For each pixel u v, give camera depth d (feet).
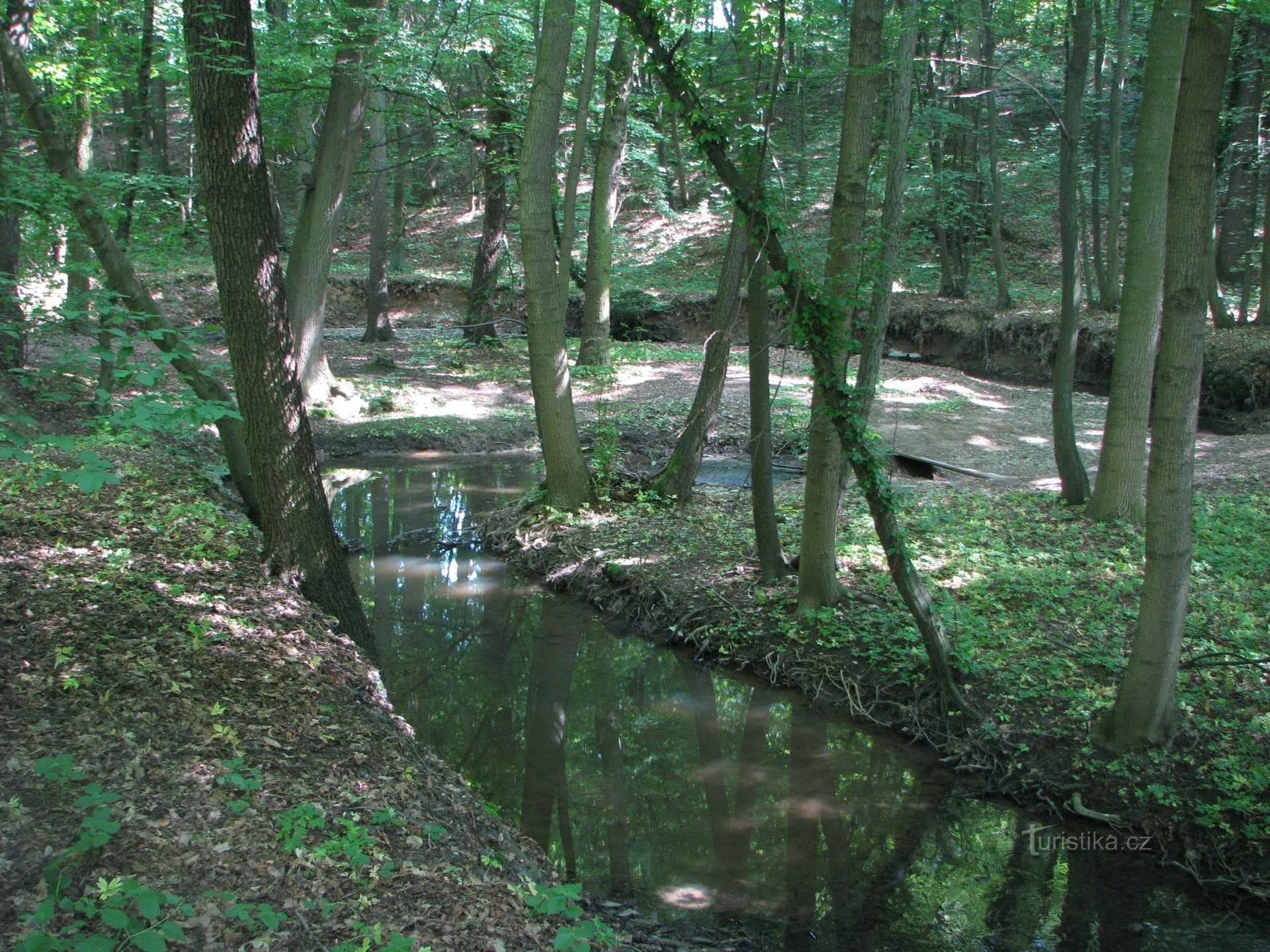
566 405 43.11
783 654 30.14
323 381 64.23
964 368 83.56
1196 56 18.42
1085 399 68.13
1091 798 22.38
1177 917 19.17
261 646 21.43
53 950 10.87
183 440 43.14
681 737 27.32
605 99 70.03
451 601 37.35
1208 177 19.10
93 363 17.48
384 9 56.24
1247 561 31.12
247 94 22.66
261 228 23.54
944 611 29.55
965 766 24.43
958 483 46.01
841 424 24.56
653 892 19.72
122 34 53.42
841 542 36.06
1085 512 37.78
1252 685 23.91
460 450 61.62
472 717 28.25
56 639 19.62
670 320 99.50
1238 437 53.57
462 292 107.76
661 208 101.14
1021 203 106.11
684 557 37.22
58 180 26.66
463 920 13.61
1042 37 71.87
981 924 18.97
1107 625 28.02
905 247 93.81
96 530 27.22
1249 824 20.30
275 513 25.36
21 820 13.84
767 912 19.22
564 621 35.37
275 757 17.07
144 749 16.24
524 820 22.57
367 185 123.85
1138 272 34.86
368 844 14.89
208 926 12.46
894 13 38.88
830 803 23.67
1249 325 69.26
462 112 72.08
